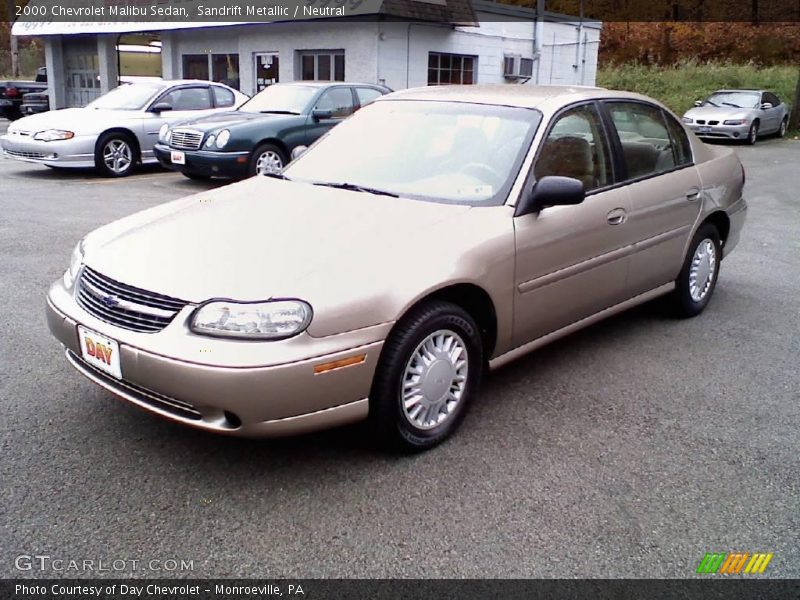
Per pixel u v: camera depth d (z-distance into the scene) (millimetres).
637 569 2596
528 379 4199
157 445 3307
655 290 4824
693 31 38469
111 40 20688
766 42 36812
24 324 4770
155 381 2805
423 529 2771
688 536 2787
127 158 11711
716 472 3244
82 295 3182
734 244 5613
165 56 20047
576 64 21469
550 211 3754
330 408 2908
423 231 3303
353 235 3223
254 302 2764
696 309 5320
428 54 17172
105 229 3600
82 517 2770
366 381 2979
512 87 4504
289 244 3129
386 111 4414
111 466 3123
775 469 3283
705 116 19641
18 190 10188
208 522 2770
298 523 2781
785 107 22047
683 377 4273
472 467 3217
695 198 4926
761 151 18250
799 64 35344
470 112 4109
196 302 2797
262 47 17750
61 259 6430
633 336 4945
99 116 11500
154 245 3197
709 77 30375
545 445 3432
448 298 3408
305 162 4273
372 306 2941
